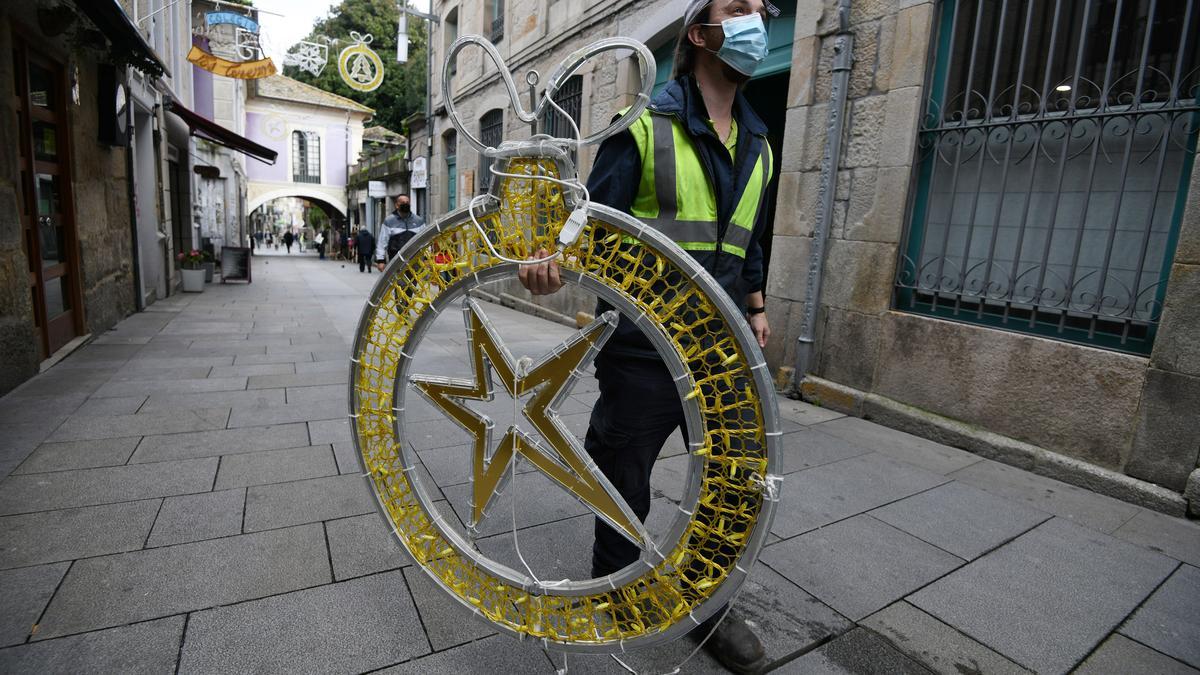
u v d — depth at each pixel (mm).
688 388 1282
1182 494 2725
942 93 3689
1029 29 3287
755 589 2070
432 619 1845
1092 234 3176
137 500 2516
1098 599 2076
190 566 2061
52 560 2053
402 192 21016
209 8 13984
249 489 2662
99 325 6152
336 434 3393
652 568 1389
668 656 1749
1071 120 3172
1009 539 2473
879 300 3939
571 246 1328
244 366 4996
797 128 4395
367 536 2303
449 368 5250
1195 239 2668
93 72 6090
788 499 2777
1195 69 2787
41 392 3986
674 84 1624
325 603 1897
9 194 4016
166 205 9773
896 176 3822
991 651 1800
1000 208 3416
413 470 1655
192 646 1678
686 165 1552
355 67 11453
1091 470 2973
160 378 4480
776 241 4590
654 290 1509
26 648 1631
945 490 2924
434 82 13789
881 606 2002
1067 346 3100
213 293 10766
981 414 3451
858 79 4039
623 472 1656
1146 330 2955
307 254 34625
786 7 4867
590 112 7402
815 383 4285
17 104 4465
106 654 1627
